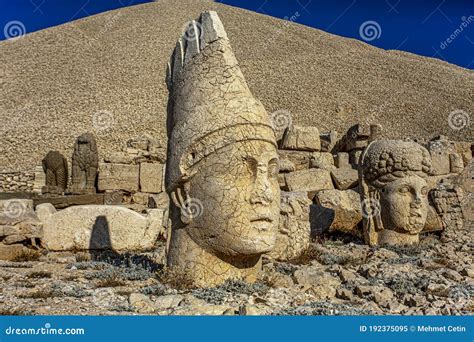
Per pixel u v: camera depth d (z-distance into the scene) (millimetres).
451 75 51688
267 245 7984
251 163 8023
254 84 43688
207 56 8586
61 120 36094
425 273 9727
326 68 49812
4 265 10352
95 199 17594
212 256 8227
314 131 19188
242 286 7980
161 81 43438
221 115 8109
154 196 16797
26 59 50219
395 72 50438
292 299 7793
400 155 12867
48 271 9711
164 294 7824
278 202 8336
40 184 21688
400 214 12734
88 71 46219
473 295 8297
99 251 12812
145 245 12992
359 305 7699
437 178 18016
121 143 31281
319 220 15211
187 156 8234
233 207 7906
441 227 15125
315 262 11117
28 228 12406
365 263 11062
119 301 7398
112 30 57469
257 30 57781
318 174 17625
